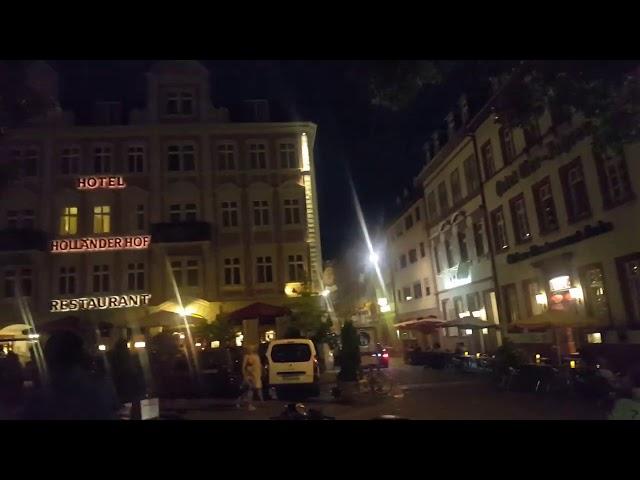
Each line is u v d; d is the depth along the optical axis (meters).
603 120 7.83
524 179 23.77
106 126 31.14
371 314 55.44
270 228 31.22
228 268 30.66
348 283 67.81
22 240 28.78
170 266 30.08
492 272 27.81
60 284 29.48
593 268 19.06
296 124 32.47
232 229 31.00
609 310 18.08
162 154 31.48
